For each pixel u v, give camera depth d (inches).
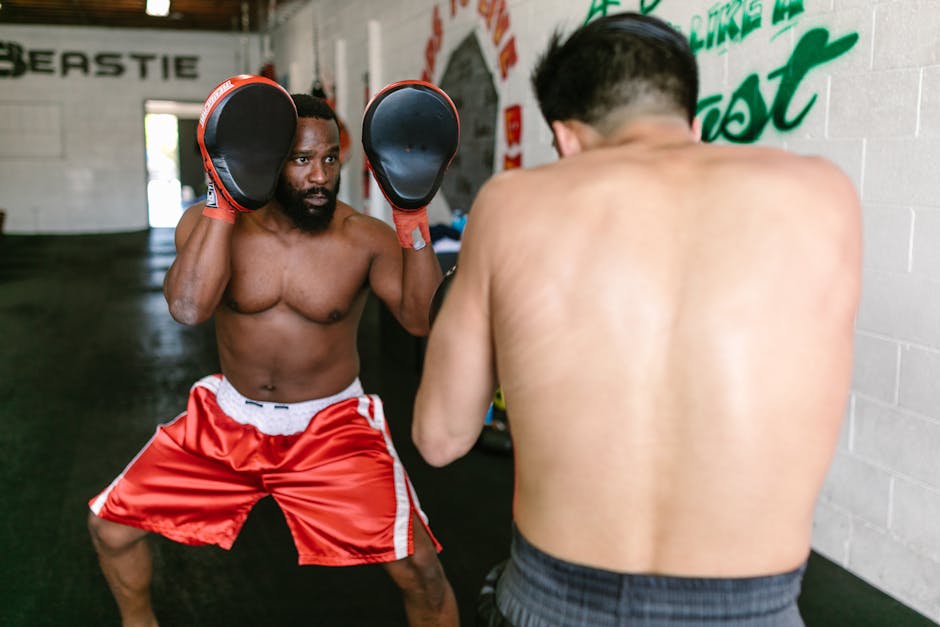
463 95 211.6
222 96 52.7
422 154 56.6
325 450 67.0
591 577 34.6
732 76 109.4
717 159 35.9
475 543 102.6
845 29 90.4
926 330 83.1
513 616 36.5
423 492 117.6
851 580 91.7
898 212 85.5
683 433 33.5
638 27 38.3
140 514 66.2
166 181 842.2
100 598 89.2
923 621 83.4
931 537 83.5
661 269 34.0
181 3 422.0
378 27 291.0
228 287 65.5
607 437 34.1
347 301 67.7
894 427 87.4
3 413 154.6
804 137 97.1
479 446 132.9
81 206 534.6
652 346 33.7
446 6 223.1
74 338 221.5
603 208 35.1
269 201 61.3
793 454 33.5
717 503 33.4
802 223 34.1
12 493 117.5
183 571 96.5
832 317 34.0
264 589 92.4
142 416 153.9
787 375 33.2
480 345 38.0
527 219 35.9
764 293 33.3
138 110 534.3
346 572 96.5
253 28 514.6
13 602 88.1
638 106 38.0
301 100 62.4
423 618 67.3
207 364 194.2
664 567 34.1
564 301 34.7
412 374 178.9
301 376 68.1
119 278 333.7
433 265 61.9
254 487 68.1
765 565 33.9
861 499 91.8
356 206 341.4
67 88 521.7
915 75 82.6
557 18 158.7
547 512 35.6
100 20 485.1
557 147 40.8
